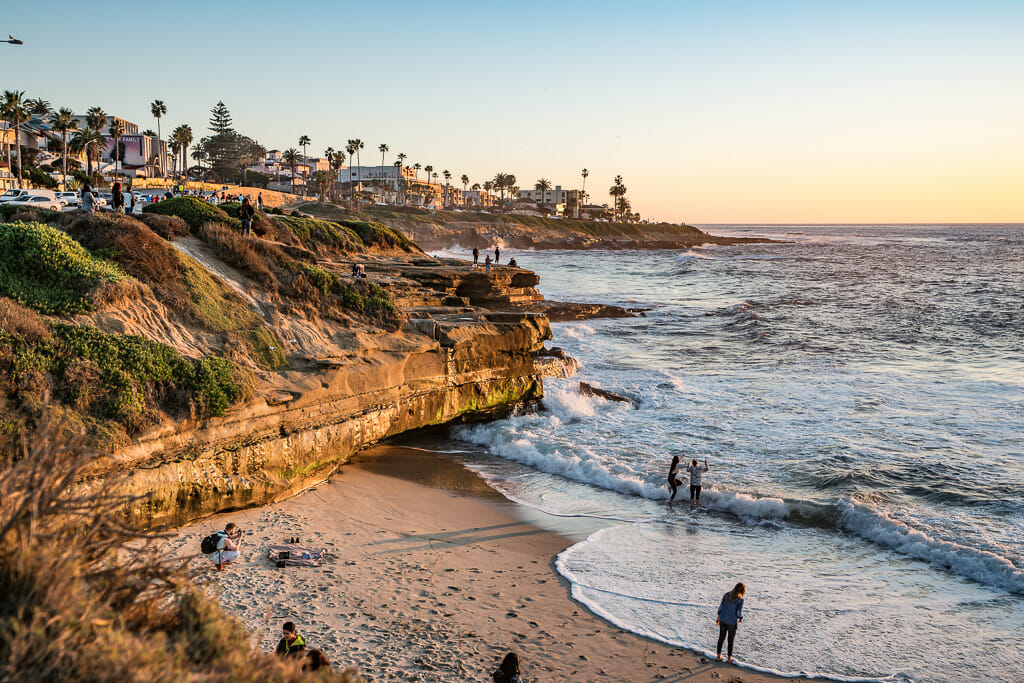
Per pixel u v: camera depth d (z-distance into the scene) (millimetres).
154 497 15805
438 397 25953
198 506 16922
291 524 17234
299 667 6680
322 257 37719
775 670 11914
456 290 37031
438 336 26594
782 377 36219
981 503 18859
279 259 25984
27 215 22750
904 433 25609
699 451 23812
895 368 38531
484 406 28031
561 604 13953
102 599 6008
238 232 29641
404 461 23312
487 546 16688
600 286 89562
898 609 13906
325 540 16375
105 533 6469
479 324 28453
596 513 19094
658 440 25203
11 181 72875
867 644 12688
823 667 12008
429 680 11016
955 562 15781
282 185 175750
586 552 16469
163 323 19969
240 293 23203
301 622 12531
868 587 14836
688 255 152625
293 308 23906
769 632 13055
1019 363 39625
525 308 41812
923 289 84938
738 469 21969
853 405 29938
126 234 21641
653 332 51625
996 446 23922
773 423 27297
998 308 65312
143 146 130875
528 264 130000
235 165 170000
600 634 12867
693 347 45781
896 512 18359
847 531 17781
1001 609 13922
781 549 16766
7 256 18859
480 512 18922
